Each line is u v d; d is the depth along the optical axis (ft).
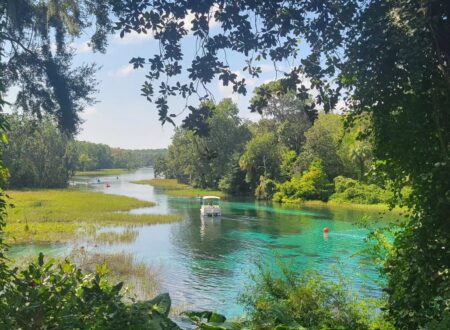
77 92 28.30
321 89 14.08
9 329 12.10
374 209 142.82
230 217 119.65
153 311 15.87
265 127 222.28
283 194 176.65
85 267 53.36
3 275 13.66
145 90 13.80
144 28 13.35
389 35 12.05
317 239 82.33
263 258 65.26
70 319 12.91
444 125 13.25
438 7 11.72
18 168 212.02
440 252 13.14
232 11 13.04
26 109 27.63
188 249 72.79
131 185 296.10
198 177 260.21
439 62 12.28
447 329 12.44
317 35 13.26
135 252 69.41
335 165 184.44
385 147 14.53
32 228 86.48
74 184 296.51
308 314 18.70
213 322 18.89
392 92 13.16
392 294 15.07
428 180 13.48
